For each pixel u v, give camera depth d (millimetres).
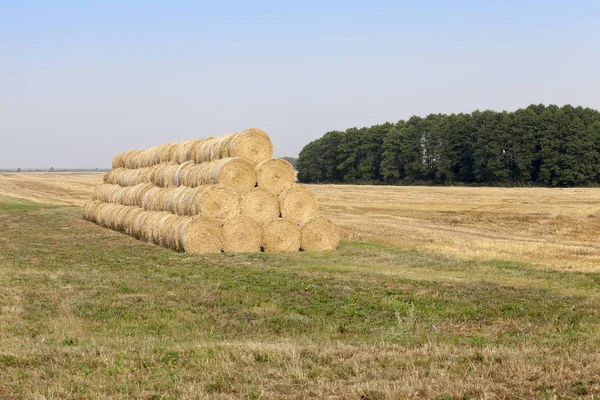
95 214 33688
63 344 9336
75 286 13938
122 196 31234
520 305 12406
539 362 7828
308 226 22094
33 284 14070
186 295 13195
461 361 7984
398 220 36375
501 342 9508
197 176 23969
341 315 11797
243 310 12023
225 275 15922
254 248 21922
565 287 14344
